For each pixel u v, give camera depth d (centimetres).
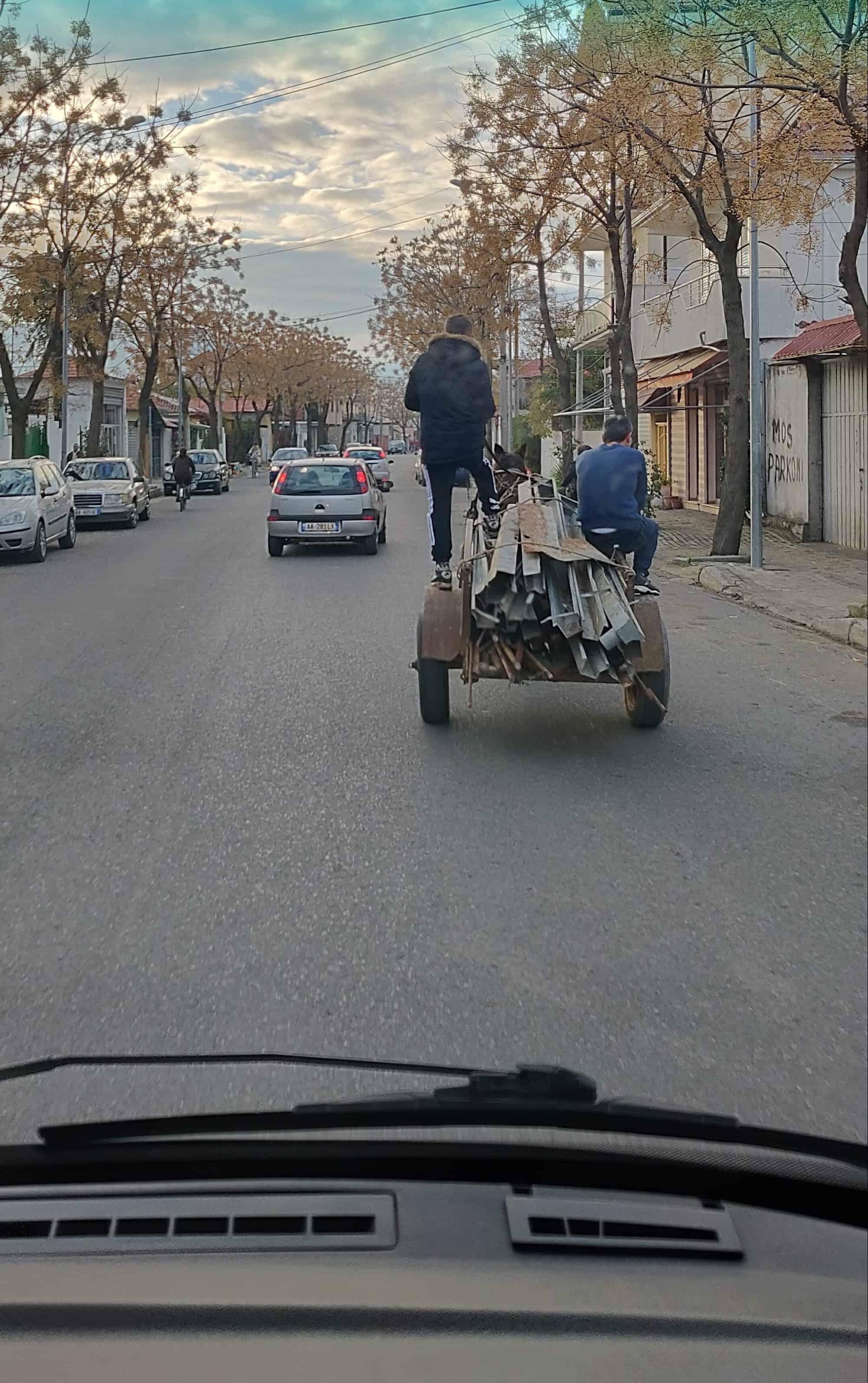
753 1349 225
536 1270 241
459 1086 302
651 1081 420
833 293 2741
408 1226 253
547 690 1080
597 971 514
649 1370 218
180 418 6269
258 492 5675
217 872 636
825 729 945
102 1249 247
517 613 820
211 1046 444
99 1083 404
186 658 1236
